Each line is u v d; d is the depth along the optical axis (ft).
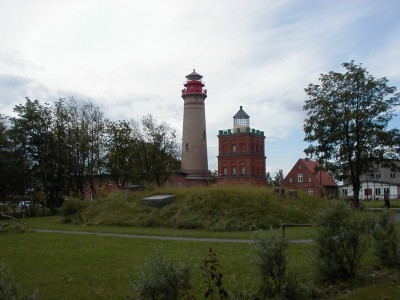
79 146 175.52
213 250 51.60
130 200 106.63
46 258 46.91
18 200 167.73
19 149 165.17
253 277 35.42
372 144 148.25
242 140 307.99
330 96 152.56
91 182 180.34
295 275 29.71
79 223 103.19
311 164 326.24
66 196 180.24
